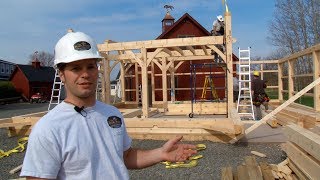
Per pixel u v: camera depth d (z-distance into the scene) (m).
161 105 16.73
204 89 16.95
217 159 6.11
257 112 10.91
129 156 2.11
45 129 1.58
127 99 20.23
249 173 4.32
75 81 1.70
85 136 1.66
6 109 24.73
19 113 20.52
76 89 1.71
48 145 1.56
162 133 8.20
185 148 2.14
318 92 9.10
